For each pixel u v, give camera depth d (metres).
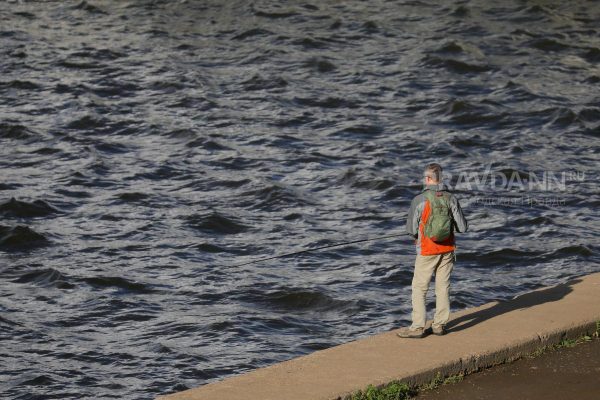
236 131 98.12
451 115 103.00
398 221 77.38
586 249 71.06
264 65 119.19
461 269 68.19
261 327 59.25
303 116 102.50
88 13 140.75
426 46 126.06
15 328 58.88
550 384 34.91
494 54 124.19
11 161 90.38
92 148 93.62
